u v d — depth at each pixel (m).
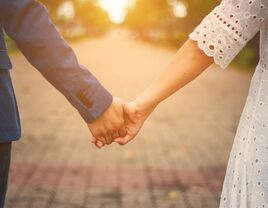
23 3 2.03
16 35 2.07
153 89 2.47
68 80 2.19
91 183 6.32
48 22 2.11
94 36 104.88
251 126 2.11
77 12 100.94
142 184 6.34
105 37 107.31
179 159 7.75
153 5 65.81
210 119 11.99
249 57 30.02
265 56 2.09
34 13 2.07
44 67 2.14
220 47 2.16
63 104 13.85
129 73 24.83
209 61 2.26
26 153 7.86
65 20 68.25
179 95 16.64
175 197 5.87
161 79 2.41
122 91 17.61
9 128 2.03
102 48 52.50
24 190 5.98
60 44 2.14
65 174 6.70
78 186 6.19
